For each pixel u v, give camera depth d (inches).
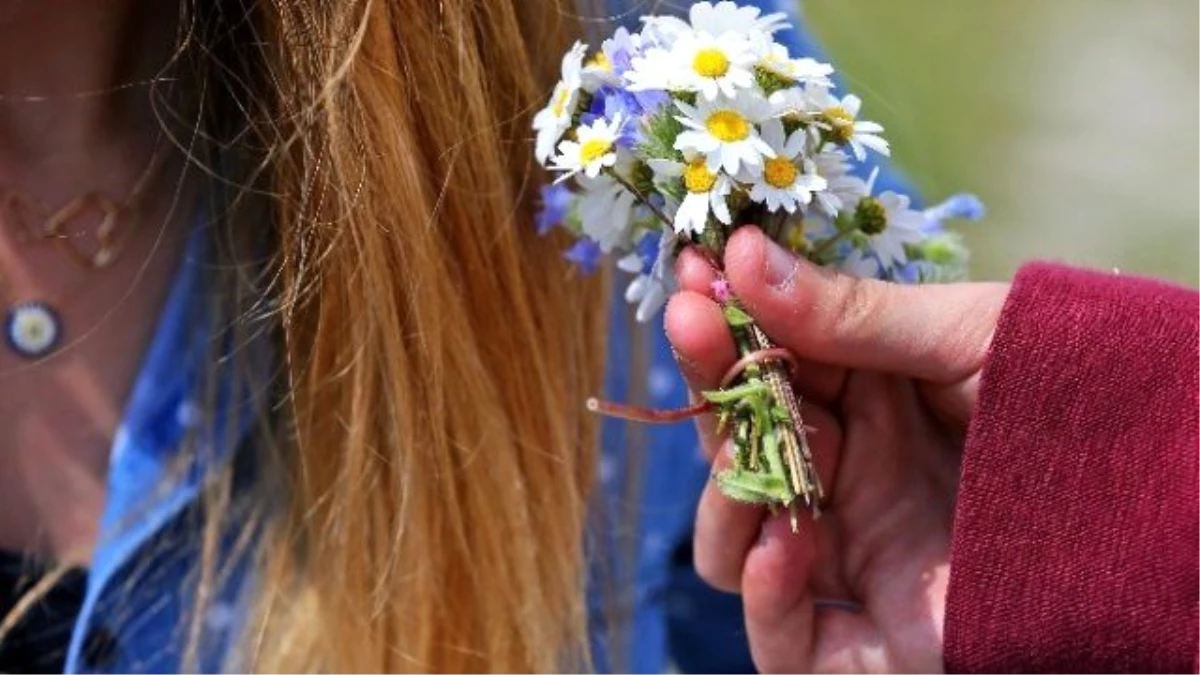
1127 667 27.0
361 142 29.5
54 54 30.0
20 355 30.5
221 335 30.7
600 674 33.1
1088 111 88.6
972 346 27.5
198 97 30.5
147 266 30.8
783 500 26.2
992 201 82.4
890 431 28.9
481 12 30.0
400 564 30.9
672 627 35.1
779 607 28.8
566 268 31.4
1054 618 27.0
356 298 30.2
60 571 30.3
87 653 30.4
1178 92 89.7
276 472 31.0
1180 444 26.8
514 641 31.5
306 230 30.0
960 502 27.2
